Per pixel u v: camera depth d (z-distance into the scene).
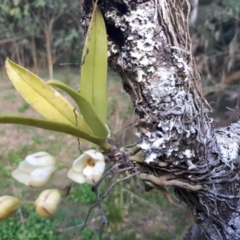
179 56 0.33
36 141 1.93
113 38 0.33
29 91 0.33
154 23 0.32
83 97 0.30
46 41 2.49
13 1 2.47
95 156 0.29
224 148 0.38
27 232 1.25
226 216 0.39
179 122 0.33
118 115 1.72
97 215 1.24
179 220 1.23
